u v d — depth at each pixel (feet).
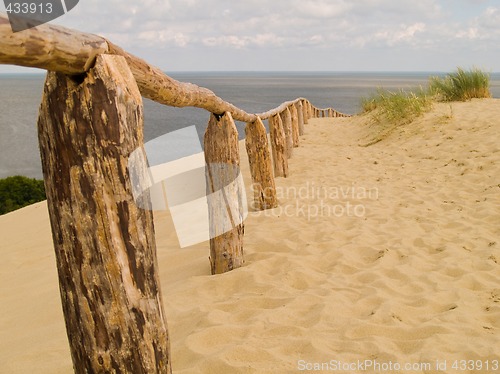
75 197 5.19
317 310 10.45
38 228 26.50
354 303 10.89
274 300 11.27
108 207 5.21
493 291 11.33
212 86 589.32
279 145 27.09
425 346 8.71
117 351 5.37
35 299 14.55
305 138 43.14
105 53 5.25
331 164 30.14
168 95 8.71
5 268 19.47
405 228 16.44
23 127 165.17
